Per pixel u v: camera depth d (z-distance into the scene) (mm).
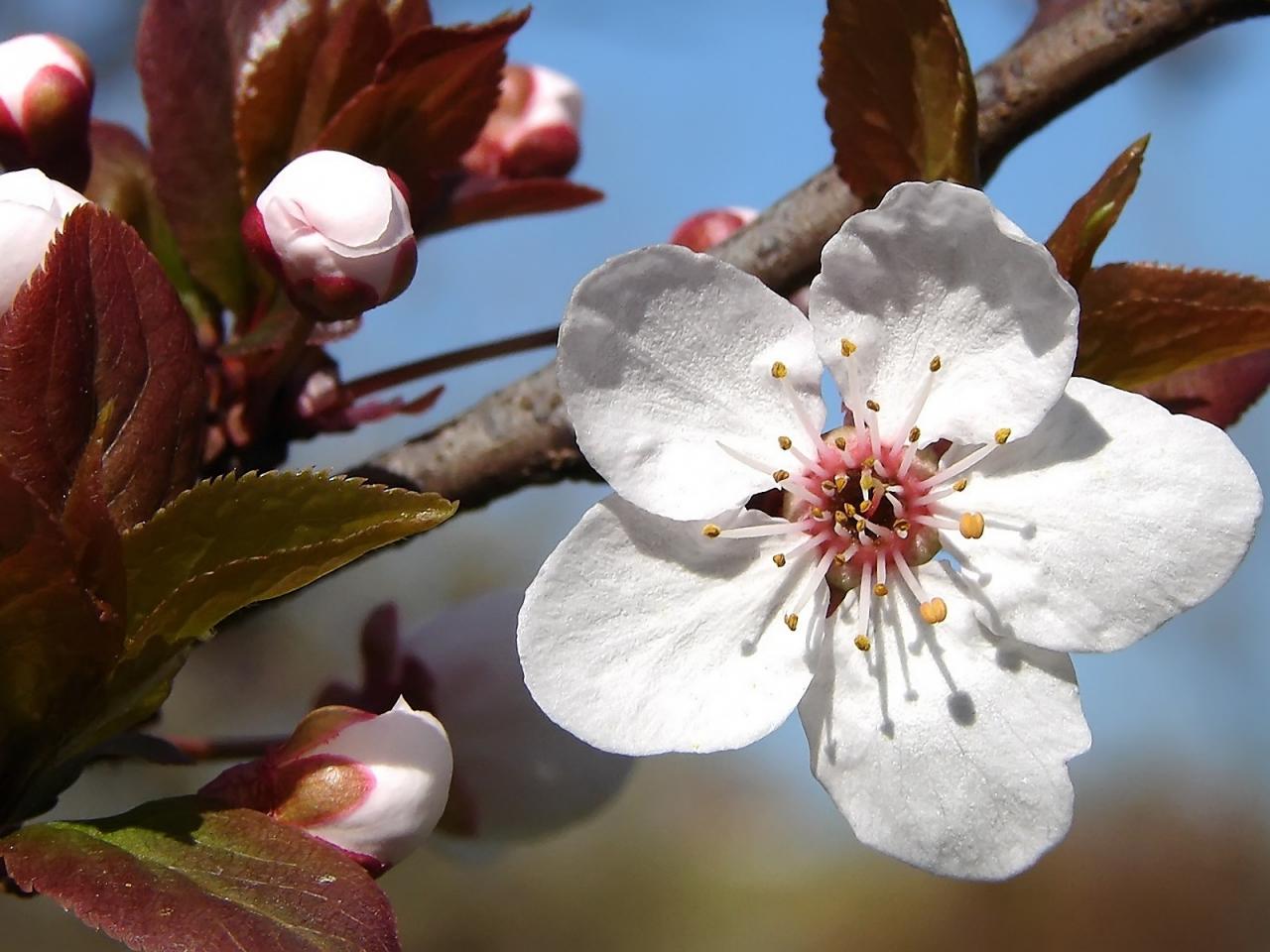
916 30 96
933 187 93
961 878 95
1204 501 94
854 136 98
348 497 88
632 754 94
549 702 93
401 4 109
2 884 91
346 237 100
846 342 96
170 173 108
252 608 109
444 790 95
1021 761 95
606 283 94
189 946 84
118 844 87
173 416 94
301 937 85
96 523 87
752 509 100
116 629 89
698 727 95
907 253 95
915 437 97
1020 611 96
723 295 96
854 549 99
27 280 93
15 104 108
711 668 96
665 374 96
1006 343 96
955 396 96
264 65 106
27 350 91
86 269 92
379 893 87
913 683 97
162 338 94
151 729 105
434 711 109
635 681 95
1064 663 96
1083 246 95
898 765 96
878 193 99
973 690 96
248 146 107
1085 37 106
